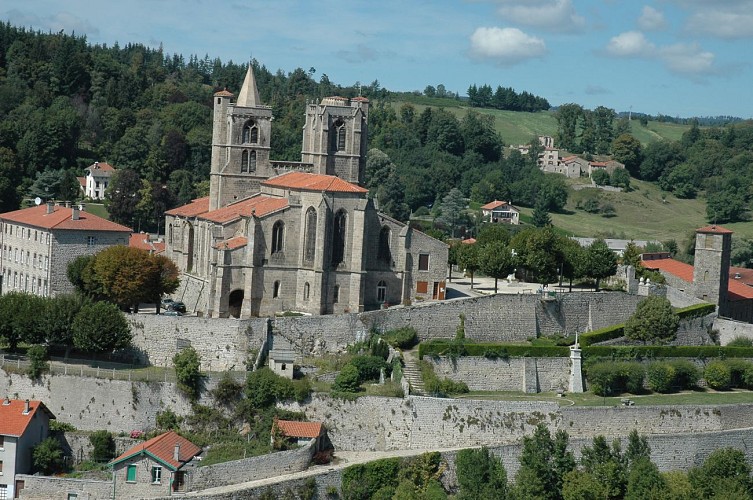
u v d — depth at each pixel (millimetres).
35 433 157500
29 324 171125
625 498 153000
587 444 161250
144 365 174500
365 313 183750
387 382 169500
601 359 186875
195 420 162875
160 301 199625
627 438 164125
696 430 170500
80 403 165125
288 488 149500
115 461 149250
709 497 157125
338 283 194125
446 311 190875
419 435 162875
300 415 163375
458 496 151750
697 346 197000
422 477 154750
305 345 178875
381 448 163000
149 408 164000
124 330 172375
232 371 169750
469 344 180375
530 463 153000
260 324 175625
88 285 190250
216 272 188625
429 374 174500
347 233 193875
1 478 153000
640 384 183125
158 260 192125
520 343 194750
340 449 162750
